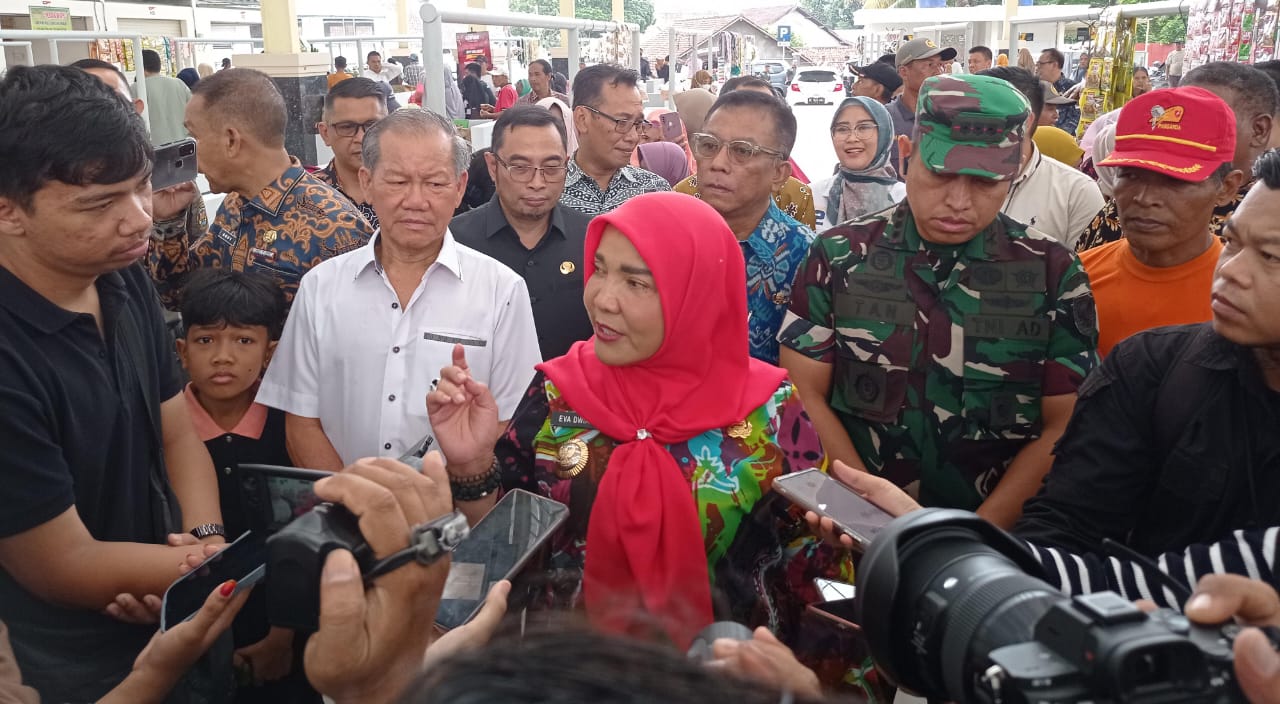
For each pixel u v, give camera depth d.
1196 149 2.41
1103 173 3.79
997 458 2.33
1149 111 2.47
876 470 2.42
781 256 3.15
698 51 37.91
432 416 1.90
